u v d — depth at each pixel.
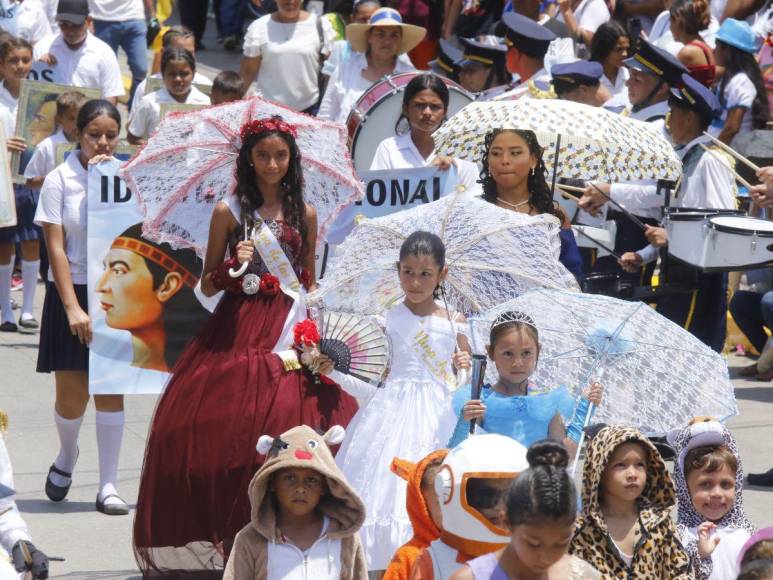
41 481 25.30
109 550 21.89
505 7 43.44
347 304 19.97
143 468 19.97
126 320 24.14
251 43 42.41
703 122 27.08
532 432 17.28
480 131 25.73
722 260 24.84
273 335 19.94
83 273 24.31
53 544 22.05
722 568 16.53
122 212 24.33
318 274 26.73
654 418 17.86
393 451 18.47
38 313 38.69
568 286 20.17
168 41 37.97
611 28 34.81
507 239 20.08
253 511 15.38
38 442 27.62
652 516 15.09
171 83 35.84
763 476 24.91
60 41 40.47
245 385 19.48
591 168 25.81
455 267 20.14
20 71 37.47
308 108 42.84
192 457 19.36
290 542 15.59
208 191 21.83
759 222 25.16
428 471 14.68
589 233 28.11
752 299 33.16
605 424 17.44
